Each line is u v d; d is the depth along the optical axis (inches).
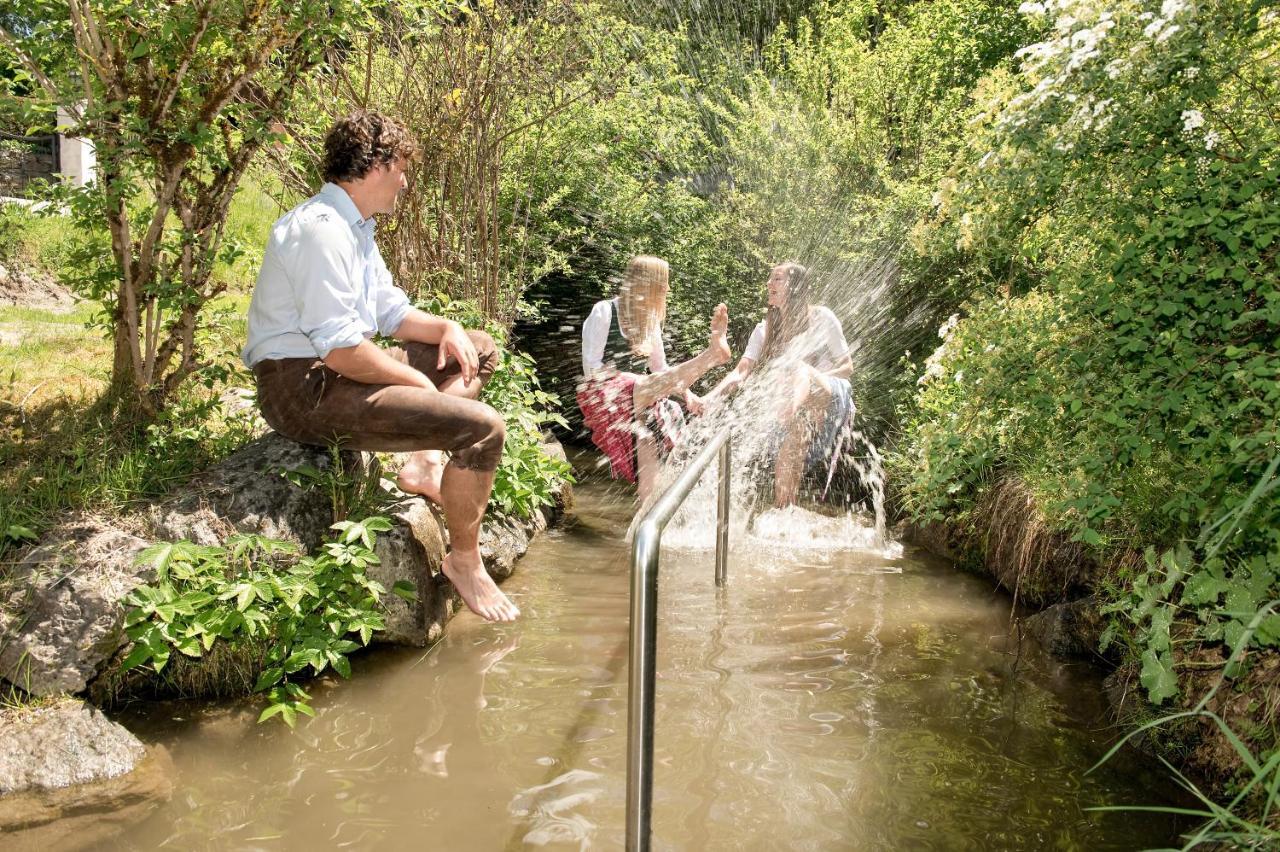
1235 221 108.6
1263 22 124.0
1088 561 152.5
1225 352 106.0
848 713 123.6
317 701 126.7
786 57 424.2
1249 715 106.5
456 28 237.0
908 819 99.0
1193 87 116.6
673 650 143.1
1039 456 146.3
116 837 95.0
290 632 129.0
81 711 113.5
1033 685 134.3
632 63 340.5
